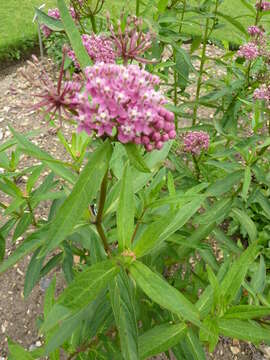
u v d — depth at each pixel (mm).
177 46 506
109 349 325
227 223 671
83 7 432
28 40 1144
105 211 270
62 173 272
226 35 1120
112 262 221
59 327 250
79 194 196
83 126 210
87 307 260
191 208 269
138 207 332
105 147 210
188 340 278
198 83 625
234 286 245
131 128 203
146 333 273
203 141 472
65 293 201
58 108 211
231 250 477
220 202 422
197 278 438
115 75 216
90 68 217
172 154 512
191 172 512
